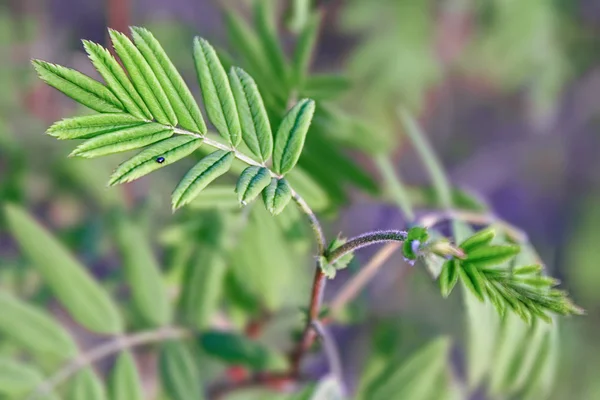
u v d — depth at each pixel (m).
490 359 0.70
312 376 0.74
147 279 0.74
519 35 1.51
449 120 1.87
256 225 0.74
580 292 1.72
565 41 1.57
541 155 2.01
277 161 0.57
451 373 0.74
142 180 1.07
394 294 1.34
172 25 1.35
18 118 1.12
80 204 1.09
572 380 1.50
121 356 0.72
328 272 0.59
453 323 1.29
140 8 1.62
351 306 0.80
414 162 1.69
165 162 0.56
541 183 2.04
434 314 1.30
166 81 0.56
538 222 2.01
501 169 2.00
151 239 0.99
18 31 1.26
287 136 0.58
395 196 0.73
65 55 1.31
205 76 0.57
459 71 1.68
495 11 1.50
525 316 0.54
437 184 0.76
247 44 0.73
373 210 1.56
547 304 0.54
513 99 1.87
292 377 0.74
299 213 0.73
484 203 0.76
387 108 1.51
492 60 1.61
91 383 0.71
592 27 1.56
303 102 0.58
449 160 1.96
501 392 0.71
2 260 0.91
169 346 0.73
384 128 1.48
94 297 0.72
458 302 1.30
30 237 0.72
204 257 0.75
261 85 0.71
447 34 1.53
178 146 0.56
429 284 1.30
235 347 0.73
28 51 1.25
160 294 0.74
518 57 1.55
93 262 1.03
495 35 1.53
